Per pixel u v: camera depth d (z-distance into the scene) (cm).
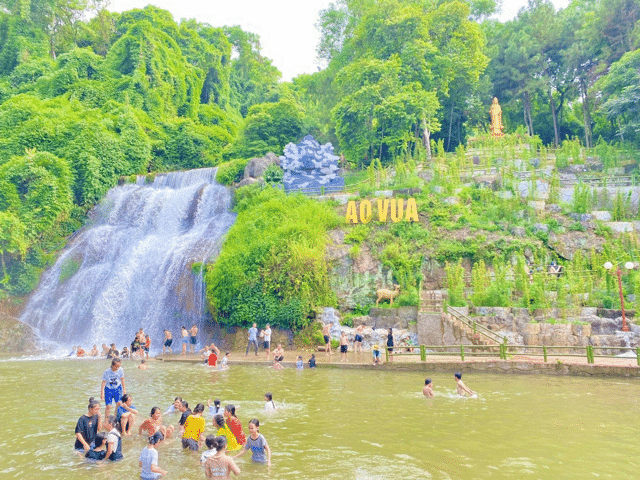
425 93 4419
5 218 3491
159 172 4831
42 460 997
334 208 3453
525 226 3167
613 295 2591
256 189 3850
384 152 5069
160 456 1026
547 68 5788
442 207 3275
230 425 1075
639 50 4178
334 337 2700
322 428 1200
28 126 4406
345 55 5797
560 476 880
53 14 7056
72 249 3684
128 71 6209
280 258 2895
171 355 2578
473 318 2503
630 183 3647
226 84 8119
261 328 2805
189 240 3519
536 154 4288
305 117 5700
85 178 4266
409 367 2073
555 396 1541
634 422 1233
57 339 3175
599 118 5931
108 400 1234
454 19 4881
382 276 2959
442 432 1159
